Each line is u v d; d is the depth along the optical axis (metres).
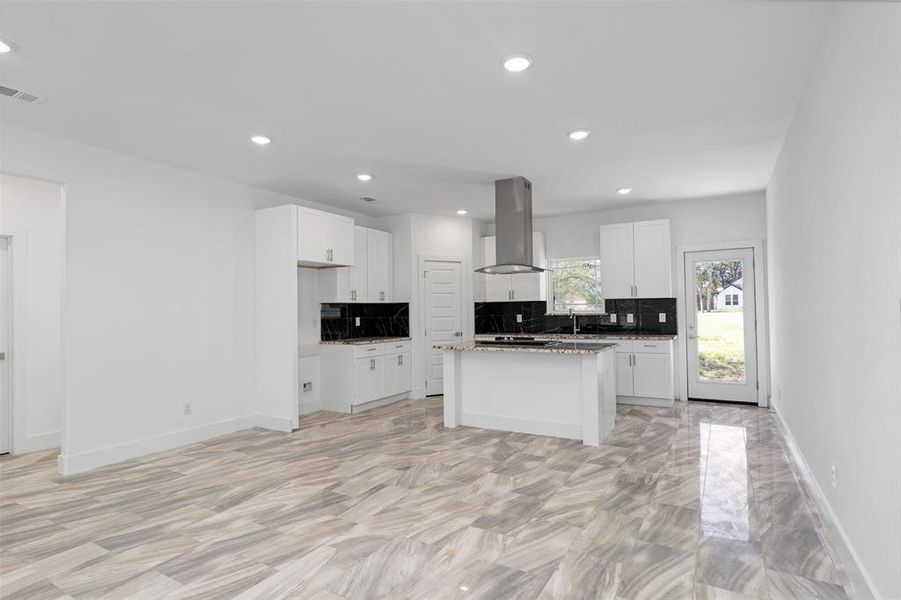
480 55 2.61
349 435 4.82
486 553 2.47
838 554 2.40
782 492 3.21
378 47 2.51
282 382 5.06
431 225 6.93
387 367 6.31
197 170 4.64
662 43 2.50
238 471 3.78
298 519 2.90
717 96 3.15
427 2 2.13
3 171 3.48
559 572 2.29
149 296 4.31
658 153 4.30
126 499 3.24
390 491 3.33
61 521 2.91
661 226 6.21
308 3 2.13
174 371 4.48
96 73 2.76
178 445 4.46
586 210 6.74
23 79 2.82
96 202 3.97
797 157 3.39
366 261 6.44
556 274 7.24
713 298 6.19
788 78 2.92
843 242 2.28
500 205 5.08
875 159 1.81
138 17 2.22
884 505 1.81
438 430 4.97
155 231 4.38
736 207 6.02
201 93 3.03
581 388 4.55
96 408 3.94
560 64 2.71
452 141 3.94
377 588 2.17
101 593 2.17
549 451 4.18
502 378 4.94
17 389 4.41
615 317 6.70
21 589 2.21
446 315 7.00
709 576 2.23
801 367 3.51
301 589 2.17
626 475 3.57
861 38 1.92
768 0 2.16
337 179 5.02
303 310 5.98
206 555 2.49
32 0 2.09
